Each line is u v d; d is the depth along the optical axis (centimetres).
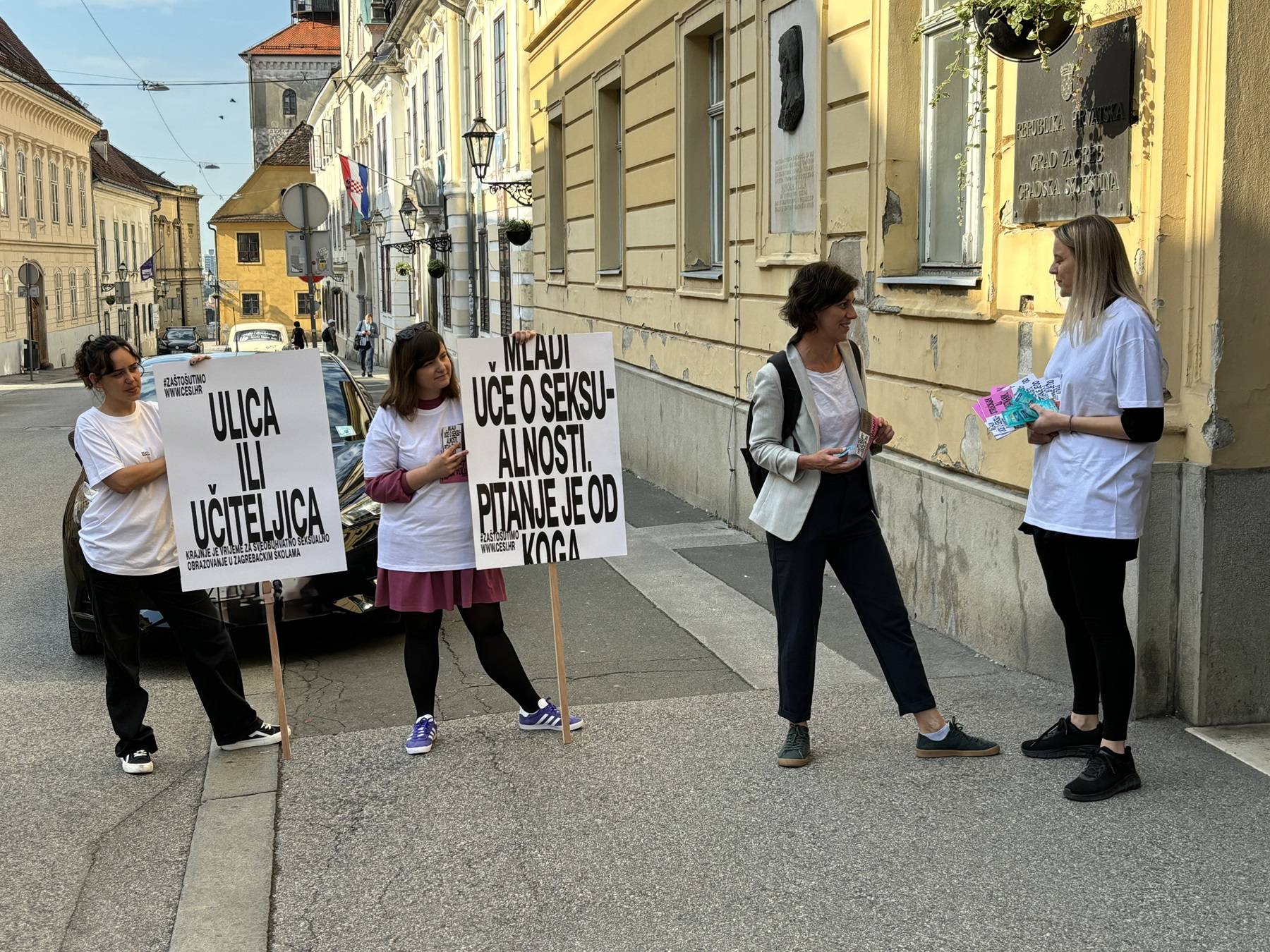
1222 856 374
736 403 951
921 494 652
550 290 1670
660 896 366
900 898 359
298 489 488
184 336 4991
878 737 486
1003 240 568
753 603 723
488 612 492
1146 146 462
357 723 537
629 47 1224
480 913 362
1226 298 448
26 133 4556
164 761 505
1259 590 468
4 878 400
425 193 2828
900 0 675
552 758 478
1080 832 393
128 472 471
